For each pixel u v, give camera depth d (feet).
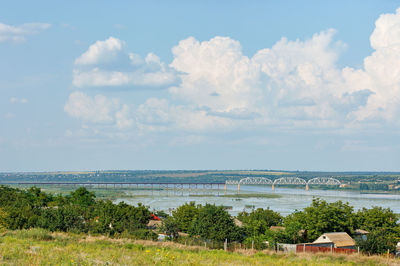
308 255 155.33
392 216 278.05
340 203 287.89
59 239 164.04
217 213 244.63
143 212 322.34
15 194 368.48
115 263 99.25
